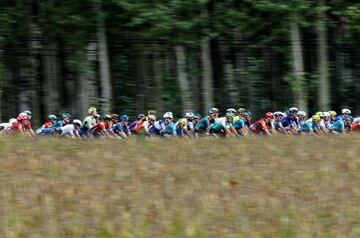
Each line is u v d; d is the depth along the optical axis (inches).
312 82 2940.5
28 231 1097.4
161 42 2901.1
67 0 2802.7
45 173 1384.1
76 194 1267.2
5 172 1378.0
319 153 1635.1
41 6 2881.4
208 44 2962.6
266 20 2923.2
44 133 2251.5
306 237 1128.8
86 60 2869.1
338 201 1301.7
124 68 2982.3
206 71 2965.1
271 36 2940.5
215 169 1467.8
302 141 1787.6
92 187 1309.1
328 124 2608.3
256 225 1165.7
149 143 1697.8
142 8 2714.1
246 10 2886.3
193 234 1109.7
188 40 2827.3
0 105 2790.4
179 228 1128.8
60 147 1588.3
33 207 1197.1
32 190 1278.3
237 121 2364.7
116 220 1151.6
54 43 2930.6
